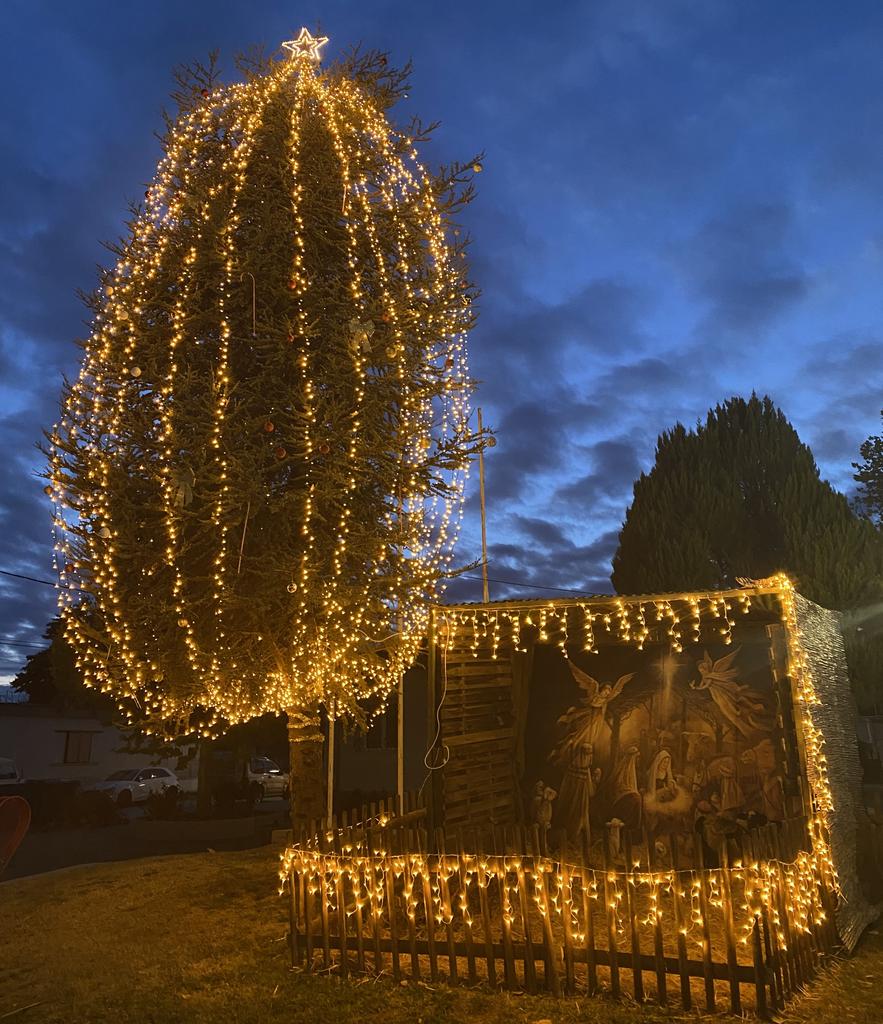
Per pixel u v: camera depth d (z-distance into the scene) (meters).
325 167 12.31
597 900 8.21
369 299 11.91
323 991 6.43
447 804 10.91
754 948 5.75
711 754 11.73
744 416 25.17
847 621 21.19
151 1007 6.34
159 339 11.17
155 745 19.39
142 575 10.72
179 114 12.49
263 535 10.84
